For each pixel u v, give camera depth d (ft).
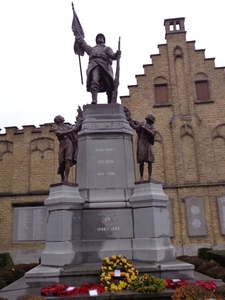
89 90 33.94
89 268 22.81
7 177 71.26
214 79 72.49
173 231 63.98
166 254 24.75
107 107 31.22
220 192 65.10
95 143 29.50
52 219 25.26
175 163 67.67
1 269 35.50
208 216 64.03
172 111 71.20
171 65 73.97
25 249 66.39
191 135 69.51
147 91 72.84
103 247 25.35
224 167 66.90
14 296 19.86
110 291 20.49
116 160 28.96
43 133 72.54
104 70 33.01
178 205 65.26
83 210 26.35
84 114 31.17
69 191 25.80
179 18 77.15
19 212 68.44
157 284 20.26
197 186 65.77
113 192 27.66
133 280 21.12
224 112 70.03
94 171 28.53
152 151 27.89
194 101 71.20
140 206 25.95
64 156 26.86
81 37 34.76
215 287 20.27
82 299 19.25
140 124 28.60
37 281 22.16
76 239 25.12
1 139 73.41
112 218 26.18
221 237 62.90
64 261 23.63
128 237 25.76
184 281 21.17
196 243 62.90
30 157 71.72
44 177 70.18
